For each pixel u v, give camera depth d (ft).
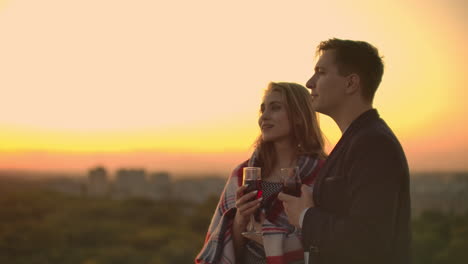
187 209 258.37
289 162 8.83
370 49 6.10
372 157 5.36
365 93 6.06
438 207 136.26
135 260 180.14
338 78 6.05
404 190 5.43
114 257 179.32
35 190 303.27
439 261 119.96
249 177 7.48
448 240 126.11
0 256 174.70
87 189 351.87
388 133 5.55
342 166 5.77
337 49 6.12
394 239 5.35
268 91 8.94
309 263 5.53
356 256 5.14
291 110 8.71
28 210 234.17
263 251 8.16
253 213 8.14
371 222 5.11
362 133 5.63
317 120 8.91
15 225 205.46
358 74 6.00
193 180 341.62
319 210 5.68
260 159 8.93
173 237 201.16
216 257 8.09
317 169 8.52
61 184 350.43
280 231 7.87
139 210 252.83
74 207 257.55
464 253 121.19
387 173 5.24
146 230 212.43
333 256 5.40
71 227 212.23
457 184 135.03
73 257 177.06
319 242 5.44
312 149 8.78
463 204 135.33
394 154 5.33
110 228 215.72
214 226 8.68
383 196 5.17
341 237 5.22
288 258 7.91
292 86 8.84
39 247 187.42
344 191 5.67
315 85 6.26
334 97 6.08
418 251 124.36
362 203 5.23
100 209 253.44
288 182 7.03
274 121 8.67
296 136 8.74
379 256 5.12
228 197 8.75
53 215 235.20
